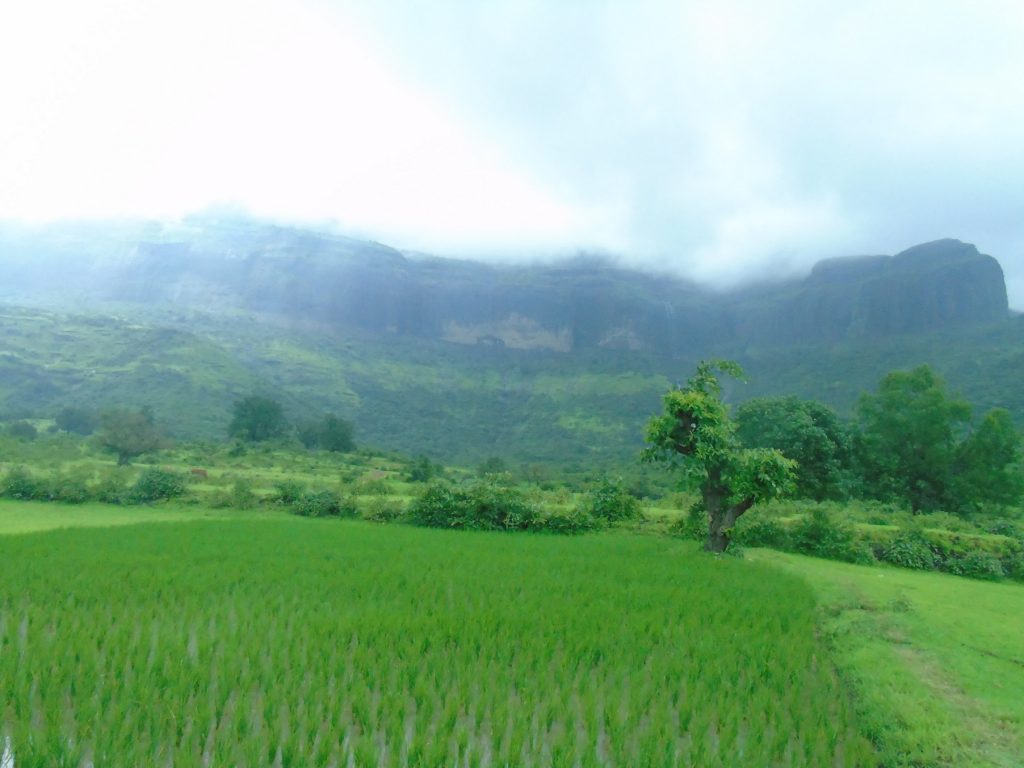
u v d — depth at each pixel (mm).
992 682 9852
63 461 42875
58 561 15859
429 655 10008
